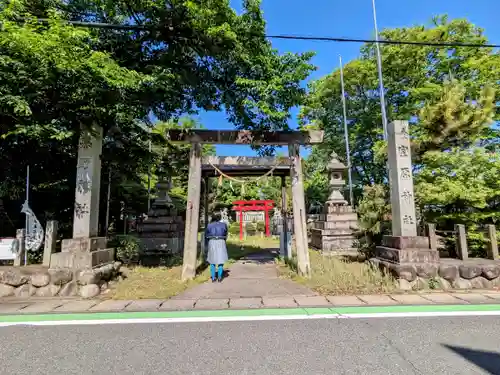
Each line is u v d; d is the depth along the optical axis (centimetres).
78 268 538
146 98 652
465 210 830
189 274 648
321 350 301
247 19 663
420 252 571
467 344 313
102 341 330
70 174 798
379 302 477
